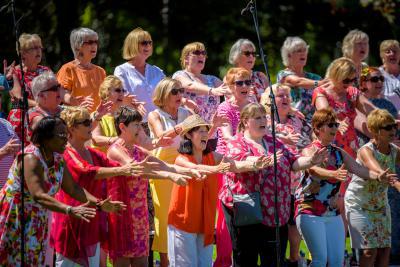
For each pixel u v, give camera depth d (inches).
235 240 701.3
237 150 698.8
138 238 679.7
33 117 703.1
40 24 1557.6
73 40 824.3
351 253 852.0
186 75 848.3
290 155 702.5
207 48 1791.3
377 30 1717.5
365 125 839.7
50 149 599.8
